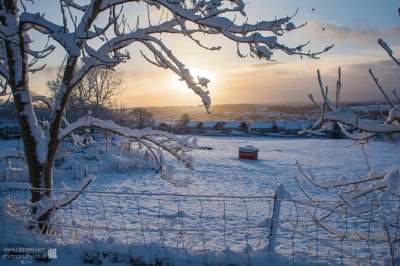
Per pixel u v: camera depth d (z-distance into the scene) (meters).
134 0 5.13
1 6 5.25
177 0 4.92
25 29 5.10
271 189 19.78
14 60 5.39
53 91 19.94
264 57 5.40
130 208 12.97
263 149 49.94
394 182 3.98
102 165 21.36
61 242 4.41
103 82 30.16
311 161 34.72
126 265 4.11
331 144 57.06
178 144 6.34
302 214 12.37
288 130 90.44
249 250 4.00
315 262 3.93
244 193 18.53
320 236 9.51
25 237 4.54
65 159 21.30
